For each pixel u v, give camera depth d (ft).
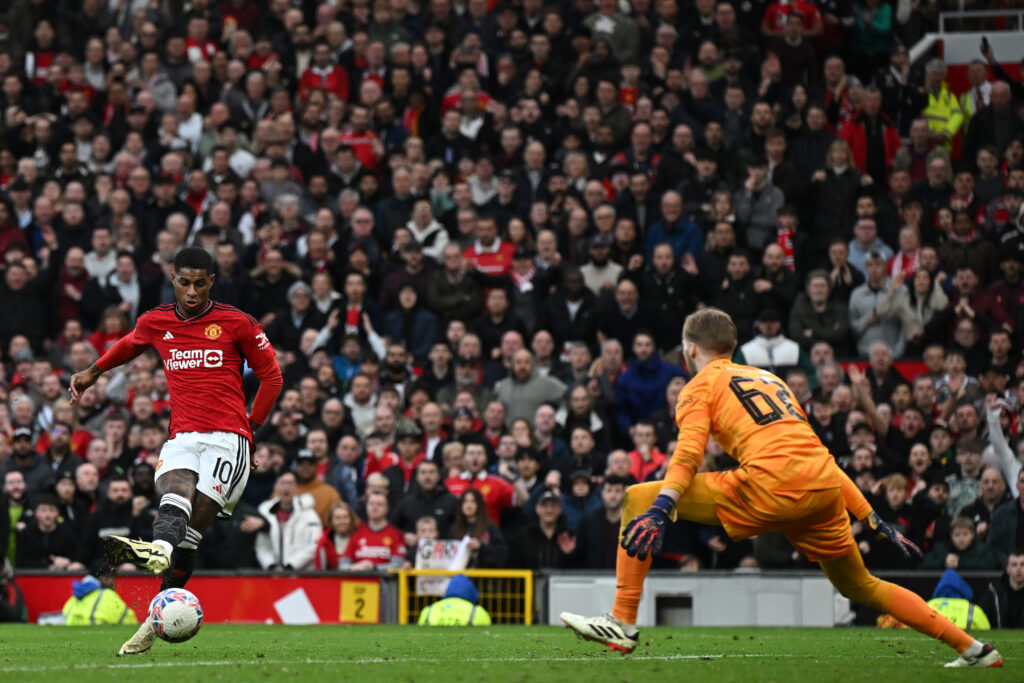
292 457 129.18
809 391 131.85
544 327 147.13
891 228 156.76
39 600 112.88
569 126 172.45
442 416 135.44
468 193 160.66
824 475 48.52
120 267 155.33
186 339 56.75
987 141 169.48
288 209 159.43
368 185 166.71
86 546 118.21
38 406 143.74
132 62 191.21
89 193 169.07
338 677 46.14
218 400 56.75
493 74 185.37
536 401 136.05
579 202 158.81
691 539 116.98
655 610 110.42
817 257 156.66
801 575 109.60
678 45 184.65
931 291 145.69
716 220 154.71
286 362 143.02
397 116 180.24
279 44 192.95
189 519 54.44
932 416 131.95
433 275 150.61
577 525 117.08
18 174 172.65
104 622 109.09
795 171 158.30
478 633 88.69
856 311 147.02
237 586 112.47
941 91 180.86
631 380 134.31
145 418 133.39
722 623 109.60
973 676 47.03
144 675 46.70
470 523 114.93
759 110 165.68
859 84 175.73
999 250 150.61
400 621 111.55
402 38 191.42
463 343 140.97
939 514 114.73
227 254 150.20
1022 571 105.50
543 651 63.05
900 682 44.65
